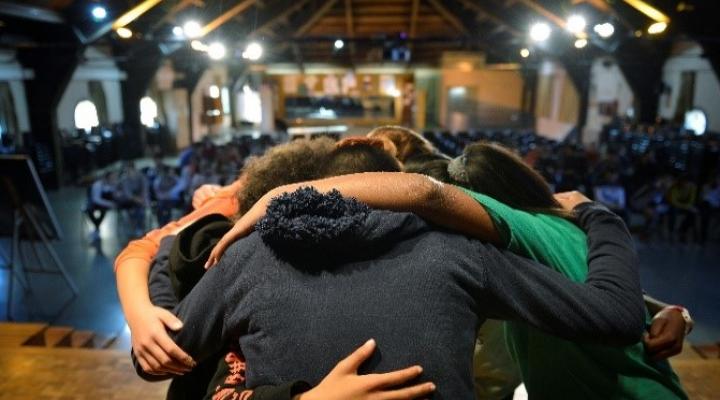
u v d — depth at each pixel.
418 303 0.71
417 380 0.68
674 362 2.76
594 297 0.82
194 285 0.89
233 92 21.97
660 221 8.68
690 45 12.48
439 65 19.20
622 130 13.84
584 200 1.17
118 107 15.74
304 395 0.67
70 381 2.72
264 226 0.77
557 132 19.42
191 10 11.68
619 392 0.96
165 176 8.82
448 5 14.91
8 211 5.47
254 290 0.75
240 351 0.81
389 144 1.33
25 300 6.12
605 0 10.71
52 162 12.20
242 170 1.12
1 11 8.12
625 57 13.87
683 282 6.75
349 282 0.73
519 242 0.88
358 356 0.68
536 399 1.06
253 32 13.22
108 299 6.15
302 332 0.71
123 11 10.46
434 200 0.79
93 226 9.26
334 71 19.36
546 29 10.16
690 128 12.55
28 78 11.62
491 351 1.47
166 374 0.85
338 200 0.78
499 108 21.86
